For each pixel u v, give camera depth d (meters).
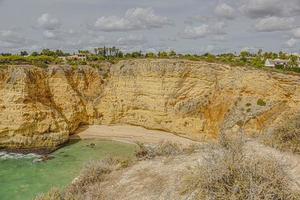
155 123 50.06
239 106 43.22
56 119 46.41
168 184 11.96
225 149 12.33
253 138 17.05
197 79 48.41
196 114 47.00
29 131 43.38
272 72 43.88
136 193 12.13
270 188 8.45
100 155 39.94
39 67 49.84
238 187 8.65
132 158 16.20
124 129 51.31
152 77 51.06
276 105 40.75
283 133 15.13
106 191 13.01
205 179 9.40
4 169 34.03
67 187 14.45
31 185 28.66
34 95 46.47
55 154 40.69
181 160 14.31
